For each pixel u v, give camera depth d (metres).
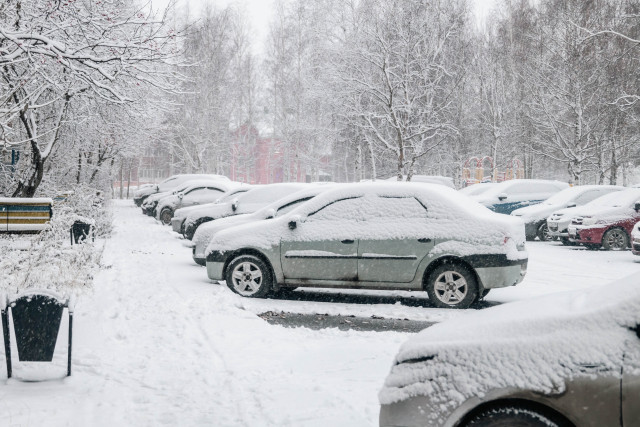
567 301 3.74
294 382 5.39
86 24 8.89
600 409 2.92
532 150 40.81
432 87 29.28
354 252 9.12
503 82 44.53
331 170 62.91
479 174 40.69
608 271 13.09
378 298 9.84
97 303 8.84
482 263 8.61
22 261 7.55
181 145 50.38
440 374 3.25
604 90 34.97
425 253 8.83
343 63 29.75
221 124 51.78
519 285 11.16
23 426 4.36
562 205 20.28
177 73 9.56
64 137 16.77
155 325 7.59
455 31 32.59
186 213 18.94
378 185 9.49
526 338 3.18
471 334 3.38
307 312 8.72
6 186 16.34
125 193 73.75
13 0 8.65
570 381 2.98
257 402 4.89
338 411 4.64
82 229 13.14
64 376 5.55
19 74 11.04
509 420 3.07
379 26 28.28
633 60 34.91
